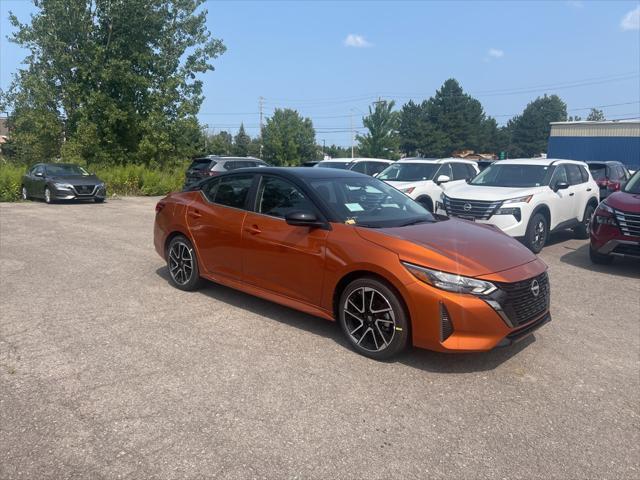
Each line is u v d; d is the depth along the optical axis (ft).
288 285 16.01
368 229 14.80
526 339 16.16
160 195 71.56
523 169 33.55
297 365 13.69
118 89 87.45
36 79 81.20
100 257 26.14
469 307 12.76
